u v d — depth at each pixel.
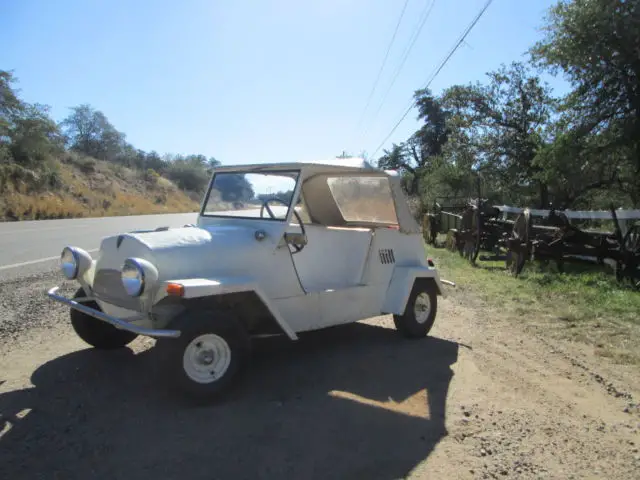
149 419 3.60
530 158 19.23
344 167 5.06
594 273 10.10
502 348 5.54
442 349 5.46
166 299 3.89
